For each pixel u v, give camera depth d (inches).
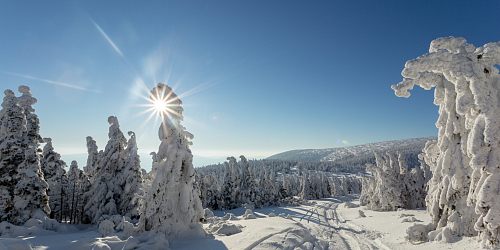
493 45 296.8
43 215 796.6
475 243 309.6
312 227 778.2
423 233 414.6
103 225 478.9
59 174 1172.5
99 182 1015.0
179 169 466.0
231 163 1697.8
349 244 509.7
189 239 440.1
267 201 1787.6
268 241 410.0
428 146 496.1
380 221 745.0
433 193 436.8
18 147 823.1
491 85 300.5
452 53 343.9
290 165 7317.9
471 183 331.6
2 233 635.5
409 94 401.4
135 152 1064.8
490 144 290.7
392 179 1063.6
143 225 475.5
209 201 1595.7
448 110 384.8
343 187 3031.5
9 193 794.8
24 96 978.1
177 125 511.2
